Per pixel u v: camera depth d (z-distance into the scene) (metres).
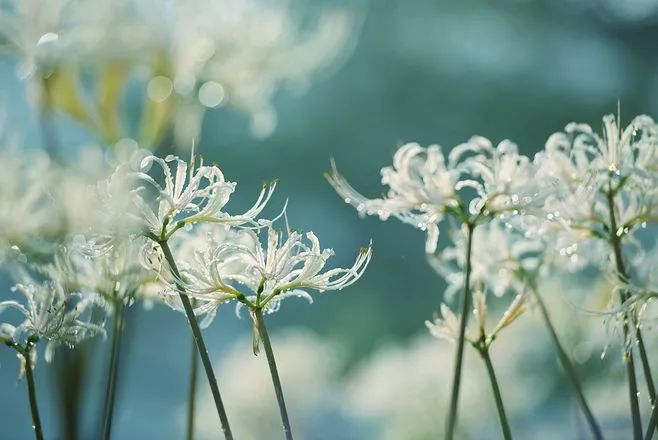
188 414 1.52
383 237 10.04
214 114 9.52
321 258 1.40
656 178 1.50
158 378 8.05
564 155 1.52
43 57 1.88
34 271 1.54
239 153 10.52
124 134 1.94
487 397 2.20
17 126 1.74
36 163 1.68
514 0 10.79
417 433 2.18
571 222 1.51
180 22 1.98
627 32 10.48
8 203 1.52
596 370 1.86
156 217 1.39
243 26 2.07
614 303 1.52
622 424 1.82
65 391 1.68
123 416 7.66
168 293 1.39
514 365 2.25
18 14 1.89
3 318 5.74
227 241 1.42
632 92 10.40
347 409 2.60
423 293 9.76
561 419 2.25
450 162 1.49
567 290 1.81
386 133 10.84
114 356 1.46
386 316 9.67
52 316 1.43
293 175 10.72
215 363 4.04
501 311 2.23
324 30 2.19
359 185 10.86
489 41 10.94
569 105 10.56
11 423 6.89
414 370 2.25
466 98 10.88
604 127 1.52
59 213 1.41
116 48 1.90
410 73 10.85
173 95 1.97
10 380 6.90
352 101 10.84
